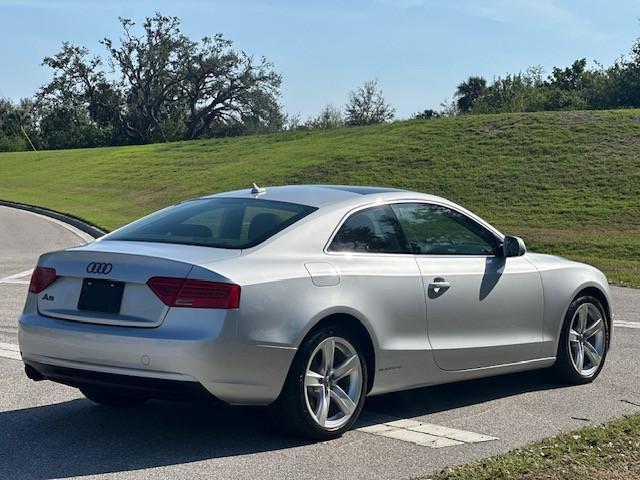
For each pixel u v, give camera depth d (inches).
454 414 261.9
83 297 224.4
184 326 209.6
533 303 283.9
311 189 264.8
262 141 2068.2
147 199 1551.4
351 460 214.7
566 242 927.0
